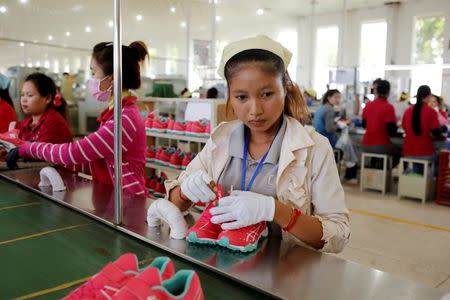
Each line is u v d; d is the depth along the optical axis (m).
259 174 1.10
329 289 0.76
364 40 10.35
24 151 1.75
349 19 10.52
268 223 1.08
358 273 0.83
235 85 0.94
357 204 4.52
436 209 4.32
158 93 6.56
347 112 6.62
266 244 0.98
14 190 1.60
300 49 11.66
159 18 10.59
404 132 4.90
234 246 0.92
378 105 5.04
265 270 0.84
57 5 8.98
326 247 1.01
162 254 0.96
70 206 1.33
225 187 1.14
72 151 1.61
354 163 5.65
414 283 0.78
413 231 3.55
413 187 4.63
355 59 10.47
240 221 0.91
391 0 9.46
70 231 1.12
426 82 9.02
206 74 7.73
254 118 0.95
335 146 5.67
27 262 0.92
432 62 9.16
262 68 0.91
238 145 1.13
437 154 4.71
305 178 1.06
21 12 9.13
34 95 2.17
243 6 10.28
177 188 1.16
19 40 9.32
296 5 10.24
